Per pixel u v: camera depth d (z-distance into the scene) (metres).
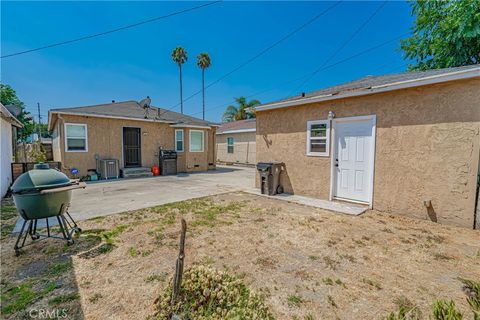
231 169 14.74
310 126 6.06
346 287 2.25
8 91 16.25
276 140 6.82
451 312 1.62
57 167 8.55
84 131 9.58
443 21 9.58
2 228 3.88
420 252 3.00
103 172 9.88
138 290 2.18
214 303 1.80
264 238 3.46
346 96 5.20
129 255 2.89
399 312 1.75
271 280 2.36
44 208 2.98
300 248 3.12
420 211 4.32
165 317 1.73
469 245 3.21
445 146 4.03
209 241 3.34
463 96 3.83
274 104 6.64
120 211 4.83
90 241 3.30
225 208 5.11
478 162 3.75
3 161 6.47
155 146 11.79
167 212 4.77
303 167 6.25
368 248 3.13
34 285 2.25
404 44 12.09
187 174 11.84
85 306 1.95
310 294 2.13
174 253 2.95
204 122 13.81
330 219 4.36
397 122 4.56
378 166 4.86
